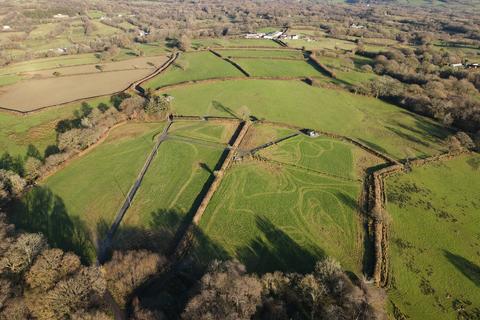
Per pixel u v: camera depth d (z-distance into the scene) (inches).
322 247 2851.9
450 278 2593.5
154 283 2481.5
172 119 5113.2
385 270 2628.0
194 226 3024.1
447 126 4864.7
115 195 3491.6
